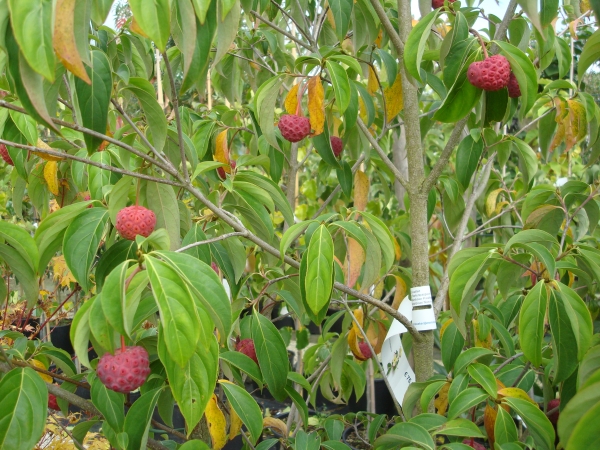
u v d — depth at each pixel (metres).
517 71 1.26
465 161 1.84
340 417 2.05
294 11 2.22
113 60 2.09
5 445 1.02
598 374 0.76
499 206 2.45
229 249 1.60
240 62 2.48
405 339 2.18
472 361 1.37
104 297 0.88
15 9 0.76
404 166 2.59
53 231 1.27
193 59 0.98
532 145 4.23
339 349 1.87
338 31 1.68
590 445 0.73
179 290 0.89
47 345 1.56
